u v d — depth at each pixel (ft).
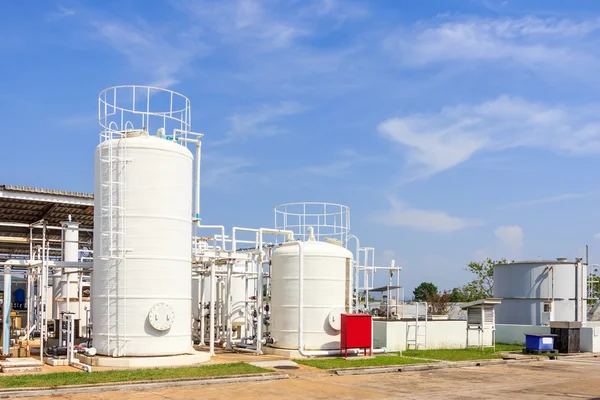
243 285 108.37
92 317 74.28
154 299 69.97
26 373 61.21
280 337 85.51
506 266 139.64
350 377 68.80
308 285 84.48
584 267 135.23
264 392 56.75
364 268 100.89
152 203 70.85
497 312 140.87
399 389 60.90
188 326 73.72
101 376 59.31
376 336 96.94
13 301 121.19
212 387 59.06
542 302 133.08
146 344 69.46
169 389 57.26
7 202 85.97
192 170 76.95
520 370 79.61
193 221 83.76
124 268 69.72
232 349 89.51
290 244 88.02
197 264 94.48
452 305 174.70
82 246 114.73
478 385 64.85
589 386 65.31
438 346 103.30
